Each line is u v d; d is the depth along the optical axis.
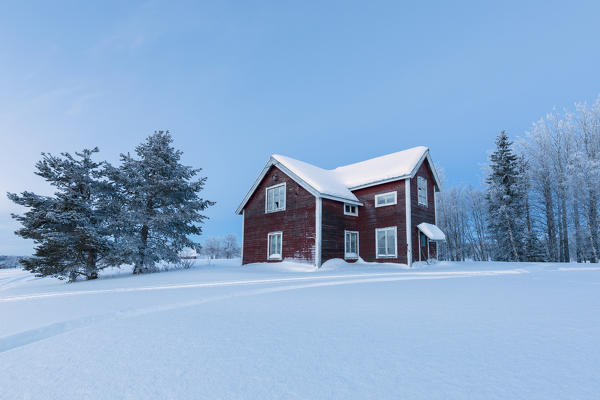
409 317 4.57
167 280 12.73
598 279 10.20
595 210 26.56
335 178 24.56
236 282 11.00
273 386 2.35
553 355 2.88
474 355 2.92
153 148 22.84
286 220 21.59
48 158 19.70
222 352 3.17
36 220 18.92
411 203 20.34
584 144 29.75
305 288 8.68
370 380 2.42
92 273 19.66
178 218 21.84
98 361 3.03
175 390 2.34
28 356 3.25
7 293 12.28
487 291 7.36
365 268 18.70
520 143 33.16
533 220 31.92
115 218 21.05
